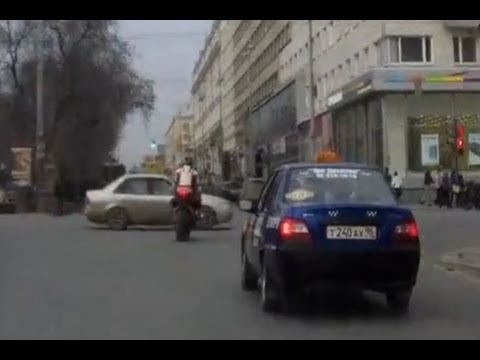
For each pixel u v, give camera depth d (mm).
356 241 9828
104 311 10586
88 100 52688
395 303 10555
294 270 9805
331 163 11188
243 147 103125
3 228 27281
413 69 45688
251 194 13508
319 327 9500
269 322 9797
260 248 10742
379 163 46781
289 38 75375
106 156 58312
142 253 18266
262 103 71250
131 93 54719
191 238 22500
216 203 26016
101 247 19781
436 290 12625
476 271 14414
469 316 10242
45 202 44344
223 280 13688
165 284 13180
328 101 56562
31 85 52188
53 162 52938
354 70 52938
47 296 11898
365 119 49594
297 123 56188
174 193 22109
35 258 17234
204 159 151250
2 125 53656
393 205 10250
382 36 46938
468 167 45625
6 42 51750
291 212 9969
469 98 45812
